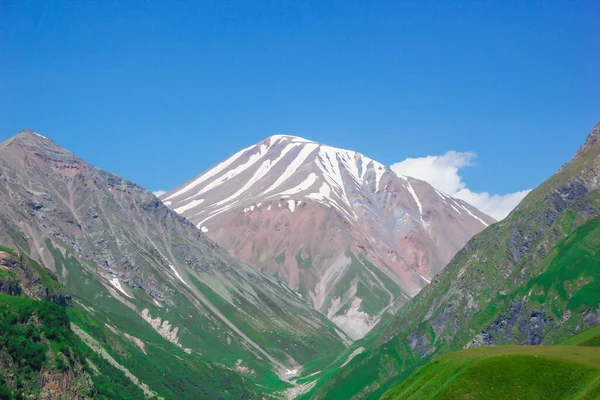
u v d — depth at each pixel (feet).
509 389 519.19
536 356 539.70
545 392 505.25
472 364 554.46
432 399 542.57
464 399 526.16
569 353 549.95
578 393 485.15
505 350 581.94
